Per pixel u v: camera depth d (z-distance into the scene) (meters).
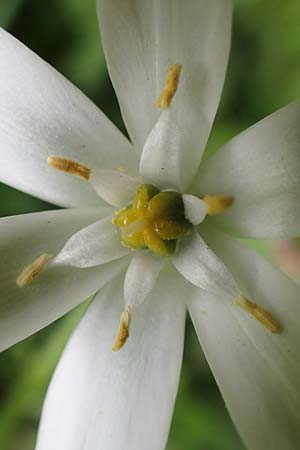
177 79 0.08
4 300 0.08
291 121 0.08
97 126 0.08
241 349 0.08
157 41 0.08
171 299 0.08
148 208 0.08
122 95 0.08
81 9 0.11
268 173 0.08
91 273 0.08
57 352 0.11
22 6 0.11
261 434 0.08
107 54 0.08
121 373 0.08
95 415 0.08
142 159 0.08
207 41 0.08
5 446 0.11
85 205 0.08
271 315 0.08
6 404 0.11
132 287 0.08
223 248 0.08
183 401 0.11
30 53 0.08
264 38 0.11
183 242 0.08
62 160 0.08
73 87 0.08
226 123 0.11
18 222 0.08
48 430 0.08
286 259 0.10
